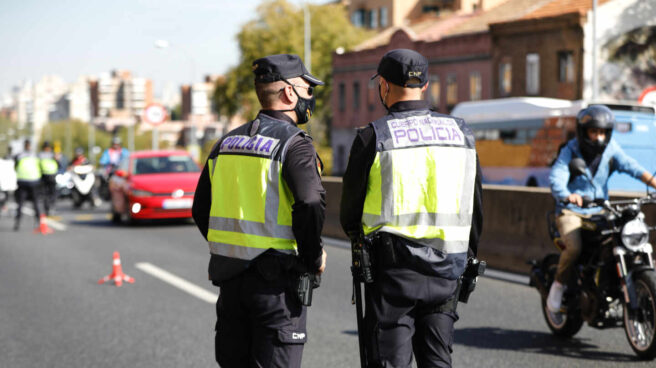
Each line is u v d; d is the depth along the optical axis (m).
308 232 4.25
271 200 4.37
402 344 4.42
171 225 21.95
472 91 57.81
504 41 54.16
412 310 4.47
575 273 7.59
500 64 54.56
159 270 13.45
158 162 22.56
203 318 9.55
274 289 4.36
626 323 7.33
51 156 26.09
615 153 7.50
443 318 4.48
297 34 75.62
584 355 7.48
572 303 7.77
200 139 190.12
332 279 12.24
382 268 4.44
